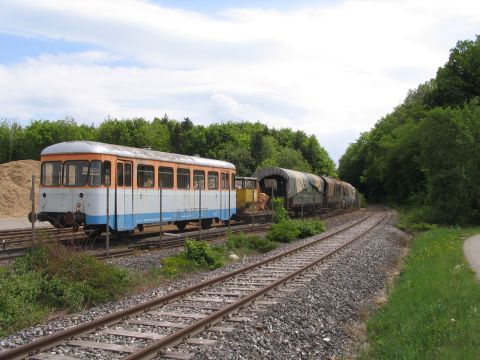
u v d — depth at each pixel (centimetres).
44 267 1088
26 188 3925
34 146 7619
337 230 2770
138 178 1922
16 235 2044
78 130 8081
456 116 3256
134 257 1559
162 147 8538
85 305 1020
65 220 1716
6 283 962
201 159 2405
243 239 2044
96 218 1736
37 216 1822
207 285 1170
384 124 8831
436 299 955
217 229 2545
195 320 876
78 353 694
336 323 936
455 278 1166
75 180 1775
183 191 2214
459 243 2025
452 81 5109
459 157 3200
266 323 841
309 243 2061
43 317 911
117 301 1062
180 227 2411
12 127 7875
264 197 3394
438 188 3238
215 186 2500
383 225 3253
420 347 699
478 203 3197
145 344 738
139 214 1922
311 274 1370
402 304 1004
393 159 6712
